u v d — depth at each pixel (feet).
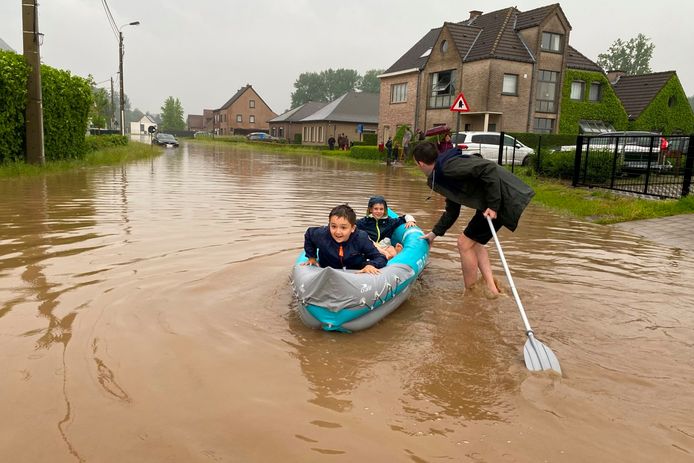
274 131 236.63
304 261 15.72
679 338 13.67
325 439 9.01
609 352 12.82
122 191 38.75
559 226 29.45
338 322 13.46
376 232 20.61
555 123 101.55
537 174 55.77
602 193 41.60
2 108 45.65
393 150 95.20
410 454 8.68
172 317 13.92
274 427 9.29
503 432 9.39
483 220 16.70
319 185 49.90
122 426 9.13
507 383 11.21
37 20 47.34
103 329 12.98
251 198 37.55
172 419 9.41
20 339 12.27
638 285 18.04
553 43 98.37
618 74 127.75
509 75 95.35
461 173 16.15
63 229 23.86
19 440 8.66
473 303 16.08
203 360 11.69
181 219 27.45
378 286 14.07
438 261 20.86
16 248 20.13
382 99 125.90
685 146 53.11
